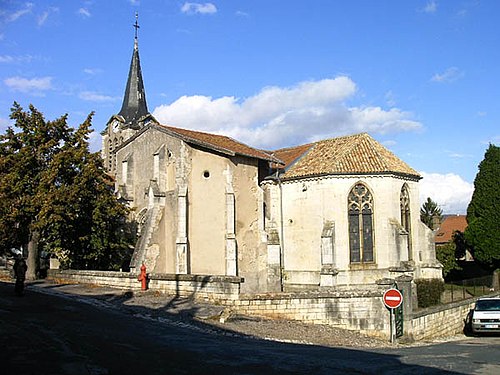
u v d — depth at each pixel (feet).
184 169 94.53
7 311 53.62
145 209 105.19
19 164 95.35
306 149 120.67
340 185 100.12
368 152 105.60
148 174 105.29
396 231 98.84
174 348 38.65
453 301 98.02
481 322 83.66
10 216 93.40
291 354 39.91
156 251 93.56
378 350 49.55
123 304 63.98
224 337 48.83
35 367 30.35
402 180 104.37
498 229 125.70
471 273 148.15
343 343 57.98
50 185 95.09
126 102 156.66
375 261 99.81
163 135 101.24
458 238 153.38
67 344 37.40
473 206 131.75
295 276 103.86
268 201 107.34
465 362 40.24
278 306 64.90
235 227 97.76
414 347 57.57
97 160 101.71
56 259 119.34
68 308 58.23
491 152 129.90
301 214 104.47
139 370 30.58
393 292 63.98
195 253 93.20
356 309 66.80
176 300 66.69
